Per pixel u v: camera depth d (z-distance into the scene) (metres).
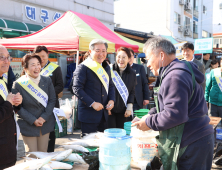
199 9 26.52
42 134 2.43
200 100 1.49
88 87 2.51
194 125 1.44
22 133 2.36
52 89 2.52
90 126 2.54
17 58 8.73
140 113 2.29
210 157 1.57
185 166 1.47
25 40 4.66
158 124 1.39
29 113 2.32
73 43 4.22
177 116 1.31
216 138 3.08
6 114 1.75
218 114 4.13
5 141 1.81
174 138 1.45
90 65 2.49
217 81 3.96
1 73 1.89
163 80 1.43
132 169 1.55
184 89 1.33
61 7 10.73
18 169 1.34
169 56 1.50
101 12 13.02
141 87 3.79
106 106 2.61
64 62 11.23
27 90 2.32
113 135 1.44
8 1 8.52
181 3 21.70
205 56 6.39
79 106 2.62
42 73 3.14
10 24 8.13
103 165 1.44
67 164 1.49
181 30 22.20
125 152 1.43
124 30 13.06
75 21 4.93
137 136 1.67
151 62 1.56
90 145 1.78
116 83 3.04
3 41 4.89
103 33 5.05
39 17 9.80
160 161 1.56
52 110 2.46
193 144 1.44
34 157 1.65
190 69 1.47
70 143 1.82
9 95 1.84
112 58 13.53
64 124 4.57
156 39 1.54
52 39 4.42
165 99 1.39
